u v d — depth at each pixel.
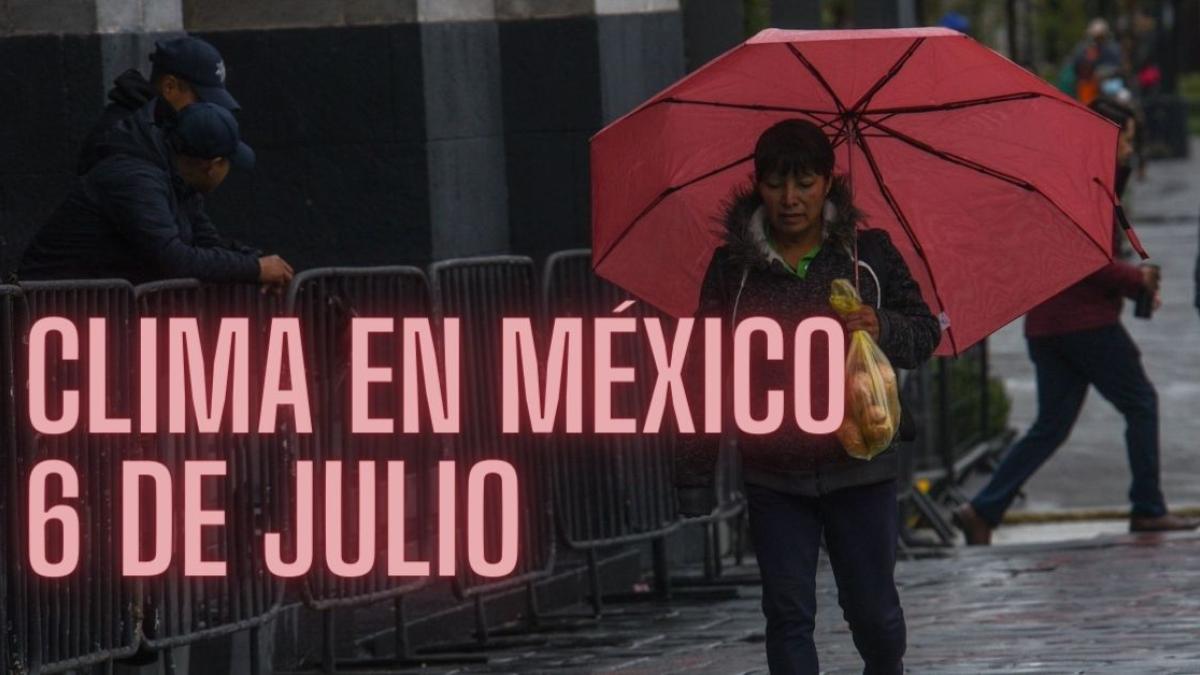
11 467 14.32
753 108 13.79
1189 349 44.75
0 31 20.00
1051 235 14.03
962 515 26.94
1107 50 73.06
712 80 13.57
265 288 16.78
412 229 22.58
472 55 23.33
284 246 22.80
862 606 13.12
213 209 22.91
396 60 22.50
